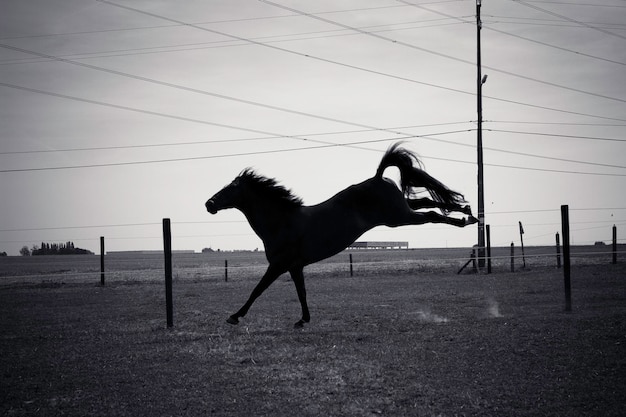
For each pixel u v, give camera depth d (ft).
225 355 32.32
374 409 22.22
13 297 78.84
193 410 22.91
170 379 27.58
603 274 82.89
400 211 40.86
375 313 48.29
